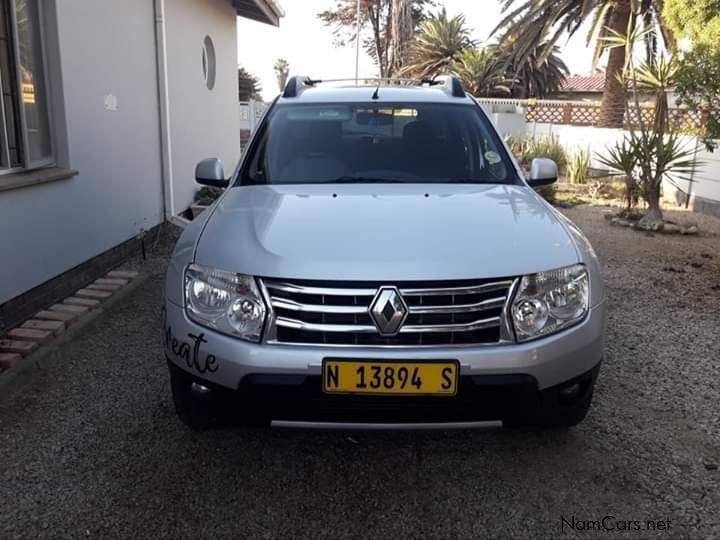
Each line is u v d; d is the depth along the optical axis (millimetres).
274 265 2578
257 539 2469
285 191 3410
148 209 7121
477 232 2797
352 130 3971
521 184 3676
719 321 4945
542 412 2643
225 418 2670
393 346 2502
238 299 2600
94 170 5680
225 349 2572
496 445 3125
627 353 4293
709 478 2875
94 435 3182
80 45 5406
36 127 4984
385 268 2521
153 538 2463
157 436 3180
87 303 4961
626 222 8711
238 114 11688
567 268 2701
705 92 6871
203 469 2910
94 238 5699
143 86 6910
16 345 4051
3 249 4297
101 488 2760
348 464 2965
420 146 3869
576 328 2674
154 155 7277
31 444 3090
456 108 4164
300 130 3971
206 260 2754
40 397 3566
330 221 2896
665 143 8781
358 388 2480
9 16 4516
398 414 2533
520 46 15719
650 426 3326
